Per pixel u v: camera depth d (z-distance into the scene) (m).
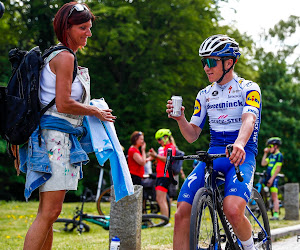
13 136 3.12
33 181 3.14
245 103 3.58
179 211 3.51
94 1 17.77
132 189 3.42
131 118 19.38
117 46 19.27
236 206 3.37
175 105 3.66
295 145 27.89
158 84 19.27
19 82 3.15
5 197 19.05
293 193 10.77
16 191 19.20
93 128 3.45
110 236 5.10
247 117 3.48
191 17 19.66
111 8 17.44
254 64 29.30
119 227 5.06
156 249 5.61
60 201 3.24
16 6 19.12
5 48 19.72
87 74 3.40
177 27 20.02
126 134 18.91
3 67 17.59
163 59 20.44
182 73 20.84
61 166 3.21
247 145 3.70
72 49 3.36
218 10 20.66
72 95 3.30
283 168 28.25
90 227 9.29
